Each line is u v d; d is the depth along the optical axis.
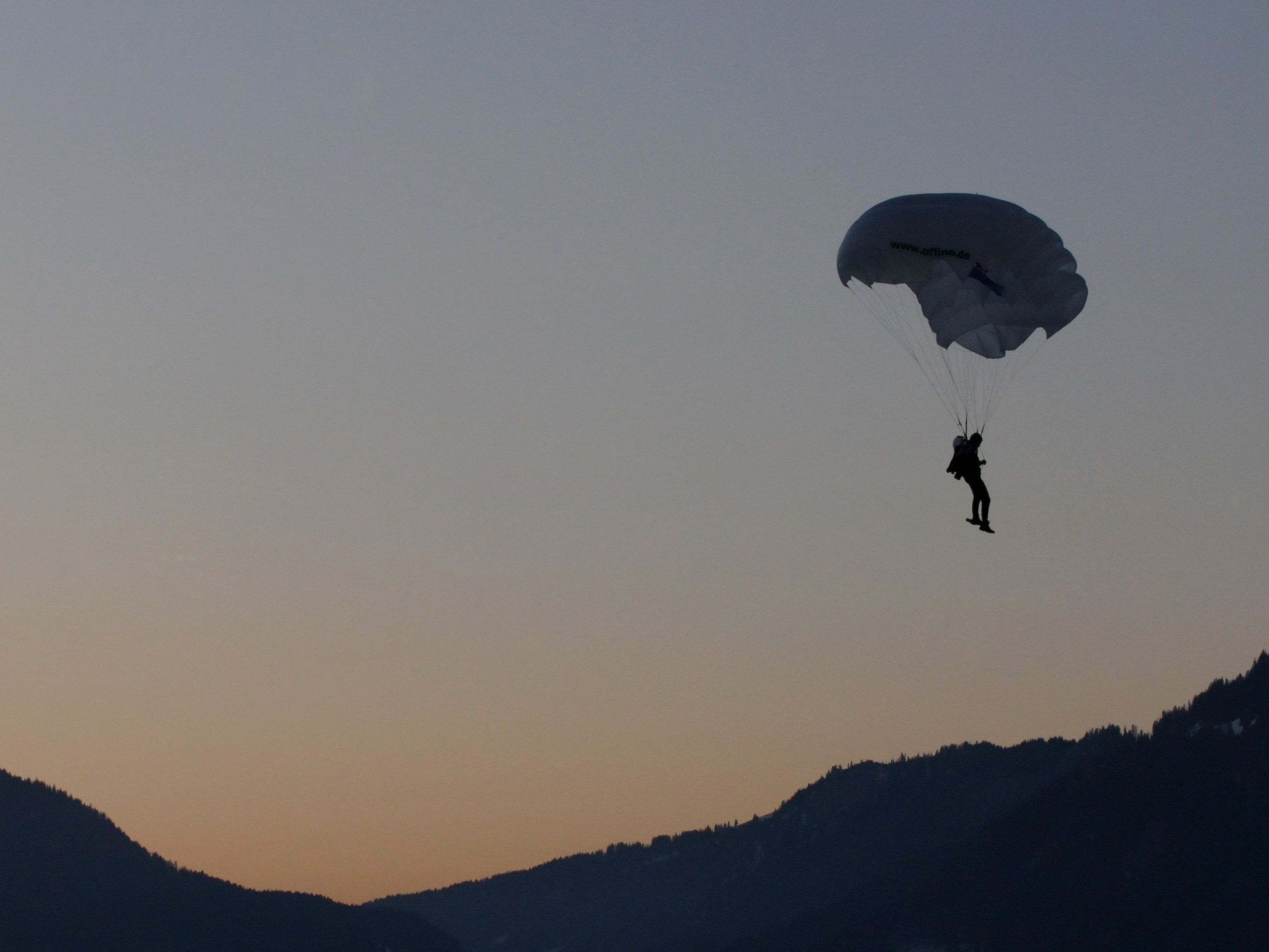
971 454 49.03
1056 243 51.16
